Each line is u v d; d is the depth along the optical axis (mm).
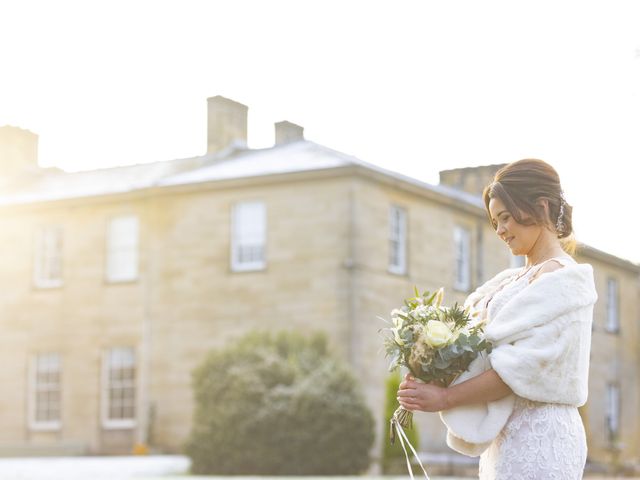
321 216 23234
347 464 19188
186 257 24938
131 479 16719
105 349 25984
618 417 33312
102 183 28703
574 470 3191
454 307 3342
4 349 27391
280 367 20125
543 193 3262
